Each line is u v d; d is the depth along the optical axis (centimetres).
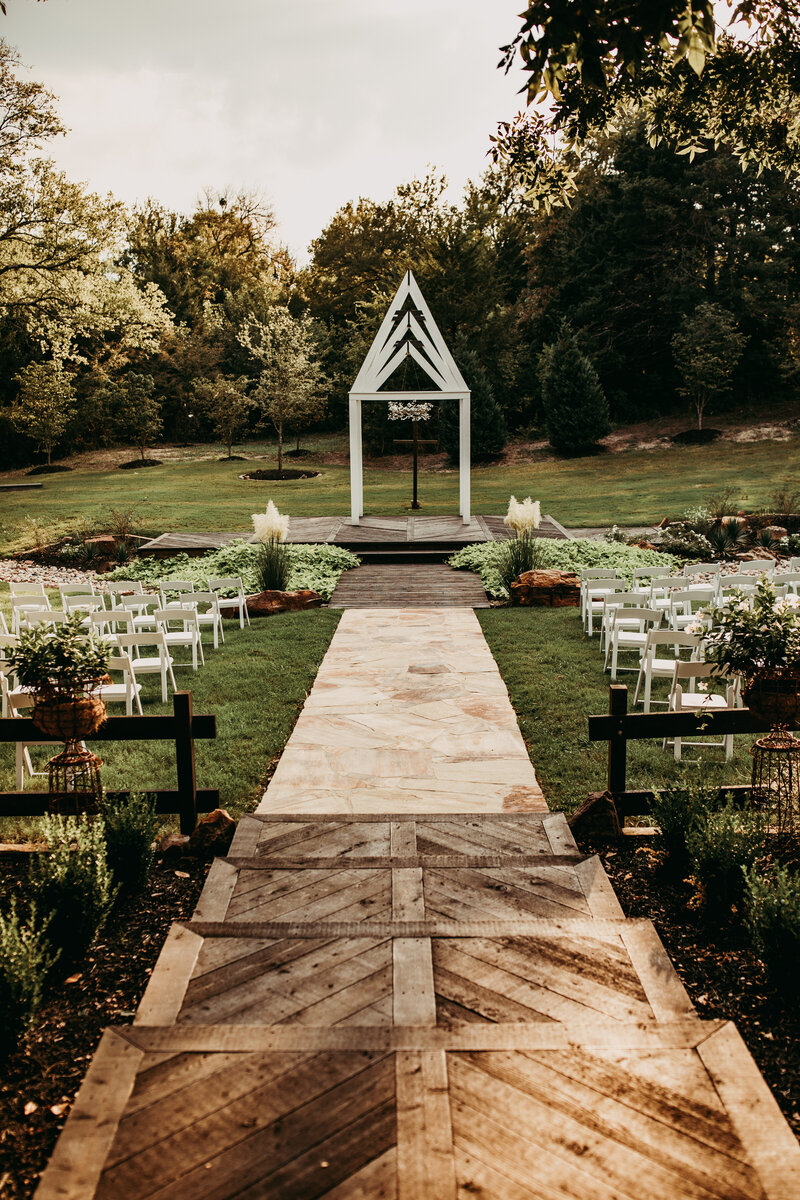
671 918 411
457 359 3138
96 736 510
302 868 439
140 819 447
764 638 466
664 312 3341
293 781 627
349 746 701
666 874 449
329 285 4462
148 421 3591
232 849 477
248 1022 305
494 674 919
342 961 342
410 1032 287
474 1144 239
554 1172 229
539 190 804
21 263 2458
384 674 925
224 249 5025
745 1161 235
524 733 729
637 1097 259
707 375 3033
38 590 1110
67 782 516
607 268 3428
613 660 906
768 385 3469
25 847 492
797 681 470
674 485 2394
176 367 3778
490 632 1111
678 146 864
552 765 648
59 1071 306
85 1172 231
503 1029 289
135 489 2631
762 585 493
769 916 342
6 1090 296
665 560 1498
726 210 3183
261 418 3600
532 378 3516
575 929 366
